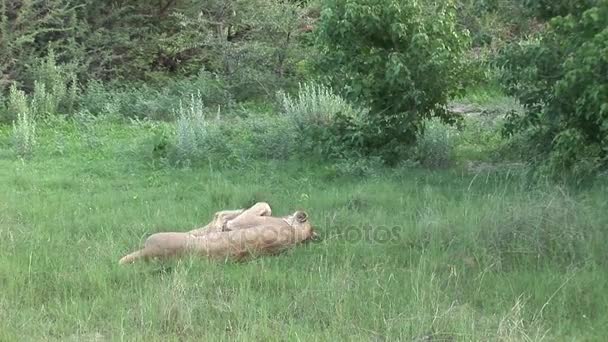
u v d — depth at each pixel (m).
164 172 11.51
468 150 13.00
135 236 8.05
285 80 18.64
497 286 6.52
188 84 18.19
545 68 10.13
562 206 7.79
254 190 10.02
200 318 5.99
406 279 6.65
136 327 5.82
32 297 6.39
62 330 5.81
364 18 11.42
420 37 11.25
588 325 5.86
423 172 11.20
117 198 9.83
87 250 7.55
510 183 10.16
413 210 8.96
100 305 6.21
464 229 7.72
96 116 16.62
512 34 13.16
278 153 12.59
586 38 9.17
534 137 10.70
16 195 9.96
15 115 15.74
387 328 5.72
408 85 11.61
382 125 11.98
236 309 6.07
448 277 6.66
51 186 10.67
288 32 19.08
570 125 9.88
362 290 6.42
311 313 6.07
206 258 7.18
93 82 17.61
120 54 19.91
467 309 6.08
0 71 17.30
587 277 6.62
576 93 9.58
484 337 5.57
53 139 14.16
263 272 6.83
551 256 7.20
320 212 8.90
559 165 9.52
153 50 20.03
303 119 13.23
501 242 7.38
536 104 10.58
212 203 9.58
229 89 18.48
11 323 5.85
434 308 6.03
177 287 6.23
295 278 6.72
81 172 11.65
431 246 7.50
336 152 11.99
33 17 18.14
